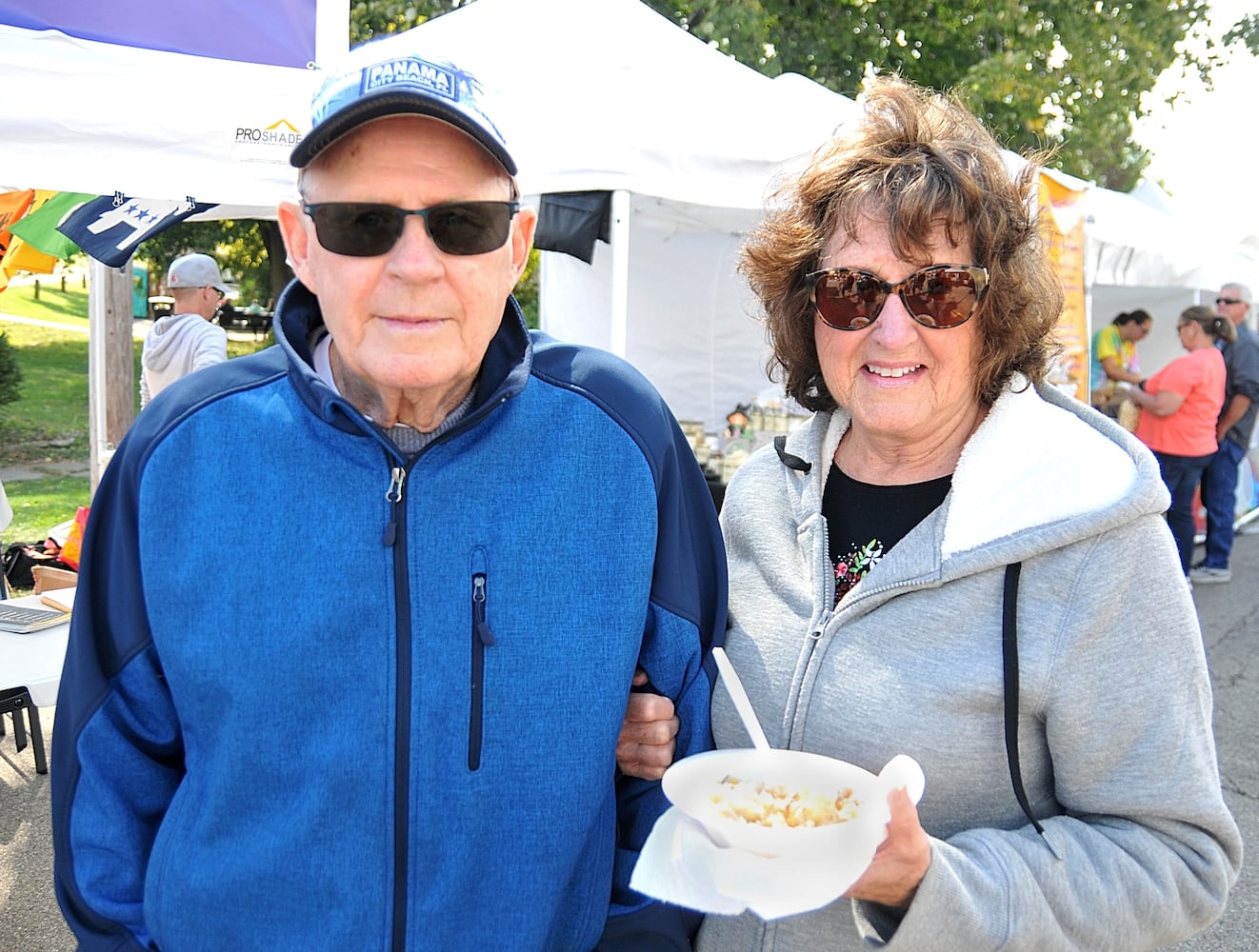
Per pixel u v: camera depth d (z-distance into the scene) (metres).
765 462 1.53
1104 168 15.66
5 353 14.16
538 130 3.64
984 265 1.22
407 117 1.07
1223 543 7.41
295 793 1.13
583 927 1.27
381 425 1.21
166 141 2.88
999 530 1.15
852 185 1.26
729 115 3.94
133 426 1.23
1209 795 1.10
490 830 1.17
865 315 1.25
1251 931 2.96
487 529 1.19
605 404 1.29
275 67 3.02
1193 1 12.33
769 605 1.37
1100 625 1.10
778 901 0.90
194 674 1.14
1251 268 9.79
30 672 3.04
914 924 1.02
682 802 1.03
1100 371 8.03
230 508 1.15
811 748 1.24
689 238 6.10
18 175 2.72
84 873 1.19
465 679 1.15
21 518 8.67
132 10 2.84
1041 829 1.12
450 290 1.11
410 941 1.13
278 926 1.13
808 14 11.34
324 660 1.13
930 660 1.17
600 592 1.22
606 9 4.15
